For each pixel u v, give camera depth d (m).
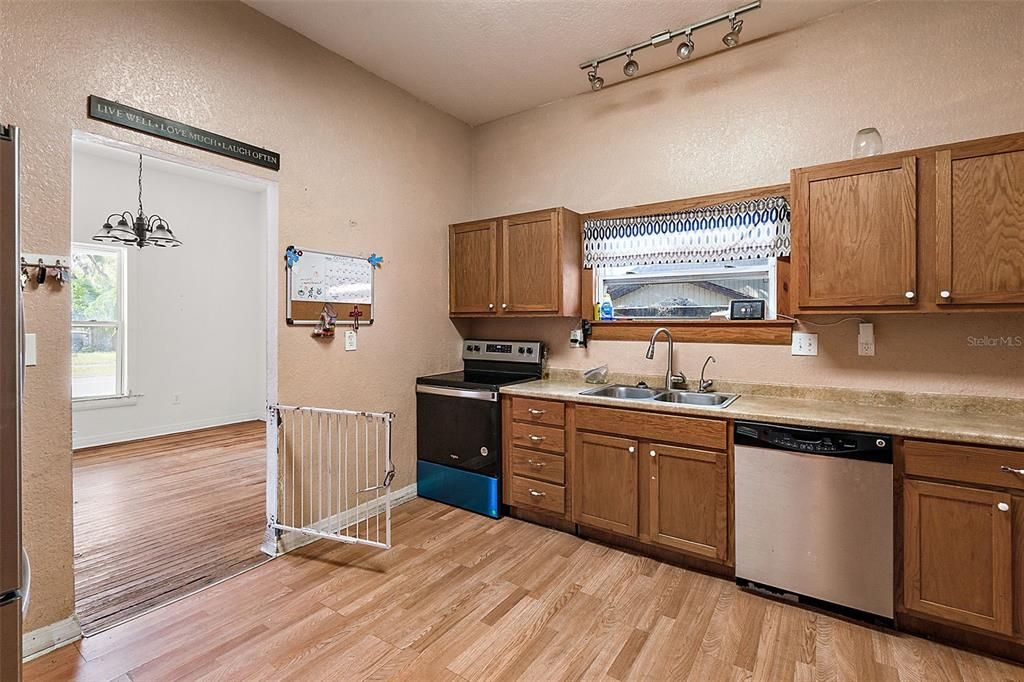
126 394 5.23
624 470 2.61
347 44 2.83
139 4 2.08
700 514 2.39
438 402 3.39
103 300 5.11
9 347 1.03
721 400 2.72
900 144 2.37
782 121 2.67
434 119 3.63
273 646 1.86
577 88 3.33
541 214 3.20
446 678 1.69
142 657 1.79
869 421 2.01
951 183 1.97
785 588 2.15
